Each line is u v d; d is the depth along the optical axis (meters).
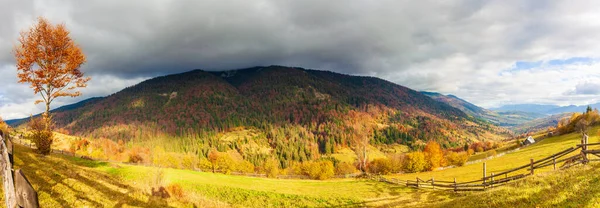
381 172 78.44
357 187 44.91
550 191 15.30
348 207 31.62
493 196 17.80
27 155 22.83
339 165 99.94
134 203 19.42
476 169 65.31
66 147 104.56
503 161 69.62
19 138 53.03
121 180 24.67
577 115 108.50
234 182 43.44
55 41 29.06
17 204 5.11
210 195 33.81
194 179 40.28
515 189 17.56
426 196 33.41
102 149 144.50
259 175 84.38
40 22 28.72
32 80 28.38
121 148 179.38
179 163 119.19
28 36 28.30
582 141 20.56
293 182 50.75
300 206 32.28
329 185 47.88
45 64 29.27
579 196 13.46
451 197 30.83
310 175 77.19
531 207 14.33
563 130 103.56
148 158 120.56
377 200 34.28
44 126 29.67
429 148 88.88
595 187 13.66
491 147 161.00
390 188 43.34
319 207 31.95
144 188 23.20
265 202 33.12
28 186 5.12
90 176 22.30
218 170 95.88
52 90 30.27
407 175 70.75
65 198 16.77
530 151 77.00
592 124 91.19
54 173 19.73
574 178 15.85
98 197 18.48
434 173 68.88
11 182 5.22
